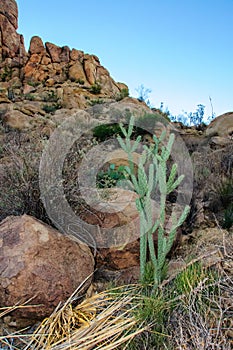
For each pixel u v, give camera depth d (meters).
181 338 1.21
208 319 1.31
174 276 1.61
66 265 1.66
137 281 1.73
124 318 1.39
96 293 1.69
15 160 2.29
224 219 2.44
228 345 1.20
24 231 1.70
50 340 1.32
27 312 1.49
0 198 2.14
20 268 1.54
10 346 1.30
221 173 2.99
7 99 10.80
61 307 1.54
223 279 1.46
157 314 1.33
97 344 1.29
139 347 1.29
